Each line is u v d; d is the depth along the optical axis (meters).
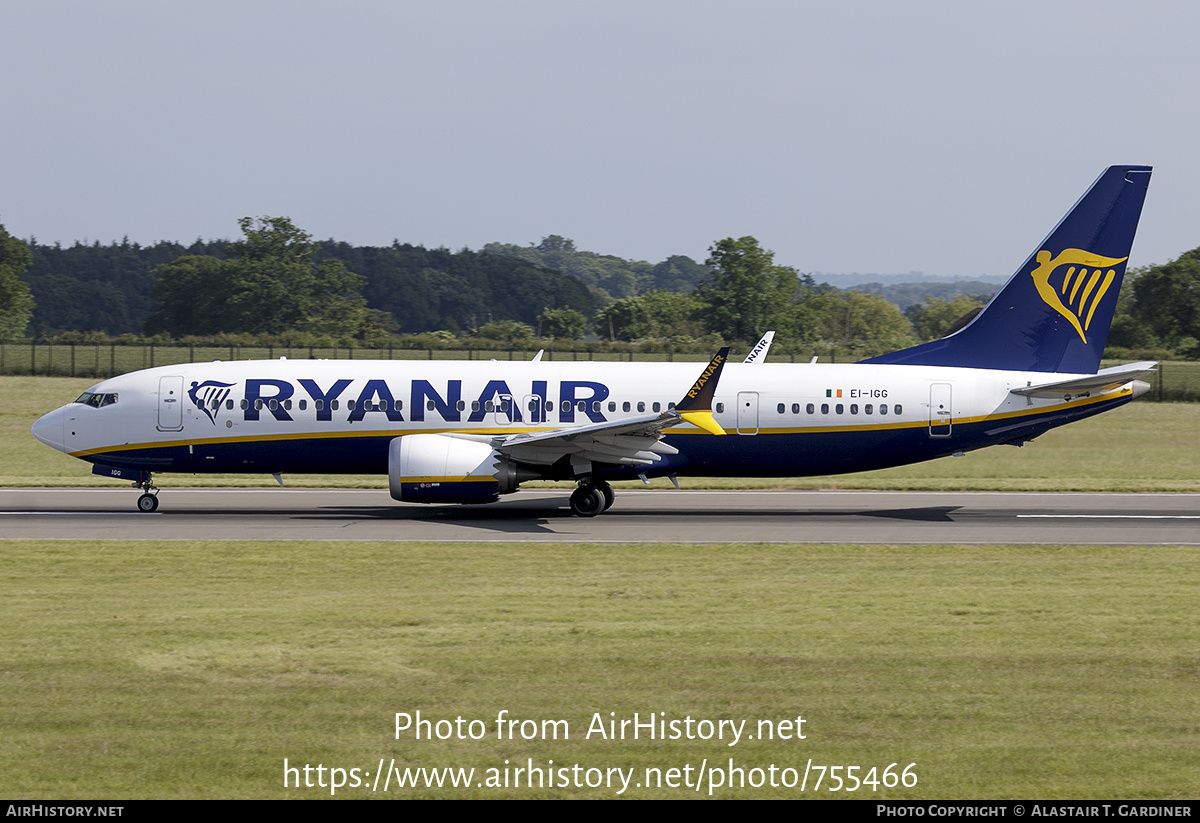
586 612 81.94
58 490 156.25
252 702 60.88
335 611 81.62
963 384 138.25
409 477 128.75
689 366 140.00
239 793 49.62
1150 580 96.38
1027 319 141.00
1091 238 139.00
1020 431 139.88
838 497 155.12
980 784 51.34
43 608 82.38
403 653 70.25
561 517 133.00
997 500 152.62
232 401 134.88
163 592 88.62
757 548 111.38
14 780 50.66
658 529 124.06
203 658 68.69
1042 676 66.69
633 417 135.38
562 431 125.62
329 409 134.50
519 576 96.19
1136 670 68.06
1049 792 50.38
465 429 134.50
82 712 59.12
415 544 112.06
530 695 62.50
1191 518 135.12
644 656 70.00
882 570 100.31
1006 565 103.31
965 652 71.56
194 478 168.50
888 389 137.50
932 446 138.88
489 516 133.62
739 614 81.62
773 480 173.62
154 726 57.25
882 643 73.62
